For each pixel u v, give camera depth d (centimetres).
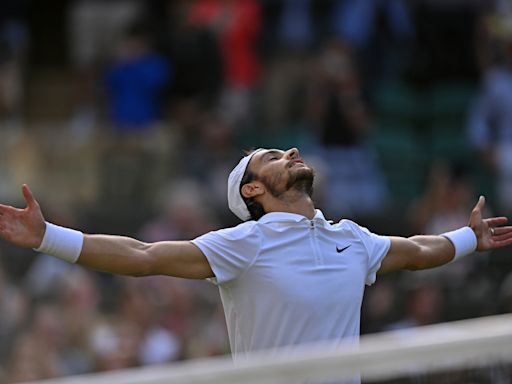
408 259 1609
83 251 1432
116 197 3862
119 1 4616
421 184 4100
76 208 3816
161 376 1059
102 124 4119
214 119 4131
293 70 4250
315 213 1557
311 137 4038
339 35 4225
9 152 3878
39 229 1421
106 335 3319
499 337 1278
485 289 3719
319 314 1488
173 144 3922
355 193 3981
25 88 4562
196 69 4219
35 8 4769
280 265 1491
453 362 1237
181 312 3366
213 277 1497
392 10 4281
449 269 3719
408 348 1215
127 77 4125
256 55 4312
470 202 3959
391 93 4225
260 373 1102
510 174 4053
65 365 3281
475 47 4278
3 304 3369
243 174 1577
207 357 3303
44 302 3438
